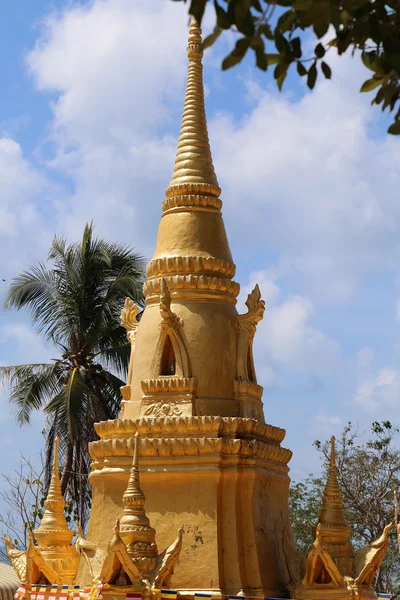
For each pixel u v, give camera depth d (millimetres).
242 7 11273
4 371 43344
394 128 12680
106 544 25844
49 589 25609
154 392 26969
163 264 28422
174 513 25531
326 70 12422
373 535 47375
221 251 29047
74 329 43688
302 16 11461
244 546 25531
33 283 43969
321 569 25500
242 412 27172
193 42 31078
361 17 11992
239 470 25750
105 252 43719
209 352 27375
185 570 24906
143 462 25938
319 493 50344
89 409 42062
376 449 48875
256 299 28547
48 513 28250
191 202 29188
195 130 30328
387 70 12148
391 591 46938
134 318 30188
